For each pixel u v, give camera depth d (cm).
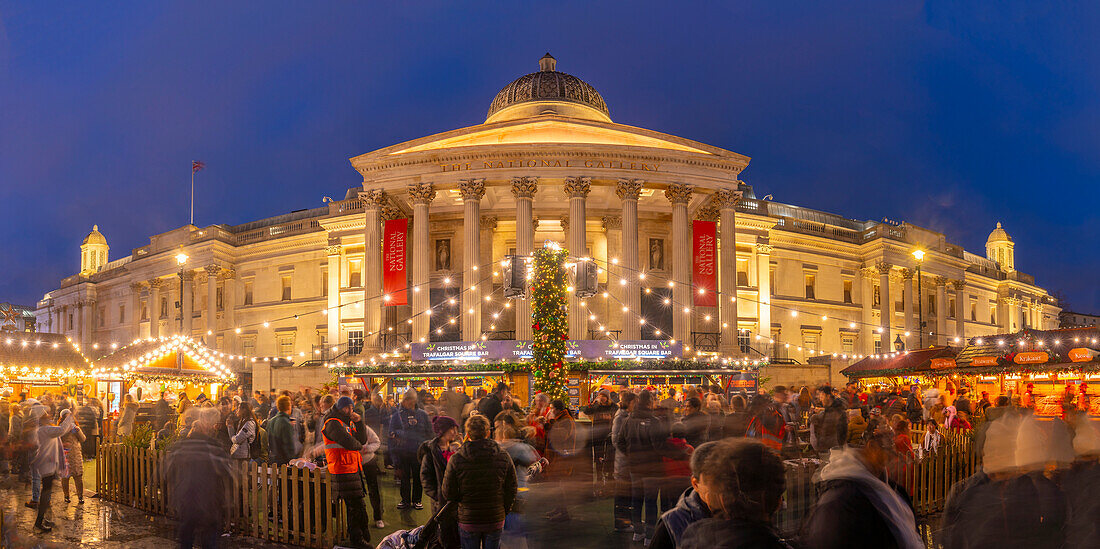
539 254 2633
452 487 902
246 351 6700
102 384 3384
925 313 7319
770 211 7088
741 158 4866
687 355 4403
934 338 7244
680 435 1247
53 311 9438
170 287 7250
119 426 2502
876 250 6819
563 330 2591
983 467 641
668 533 514
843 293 6869
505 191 5044
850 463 521
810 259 6669
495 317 5059
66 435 1691
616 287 5288
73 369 3139
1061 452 638
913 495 1396
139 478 1639
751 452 465
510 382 3731
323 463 1543
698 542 457
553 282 2602
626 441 1262
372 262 4744
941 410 2175
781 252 6512
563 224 5306
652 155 4681
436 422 1144
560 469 1319
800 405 2570
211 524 1055
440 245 5412
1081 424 693
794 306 6475
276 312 6606
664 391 3569
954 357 3559
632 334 4512
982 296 8438
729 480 459
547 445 1398
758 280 6097
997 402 1633
